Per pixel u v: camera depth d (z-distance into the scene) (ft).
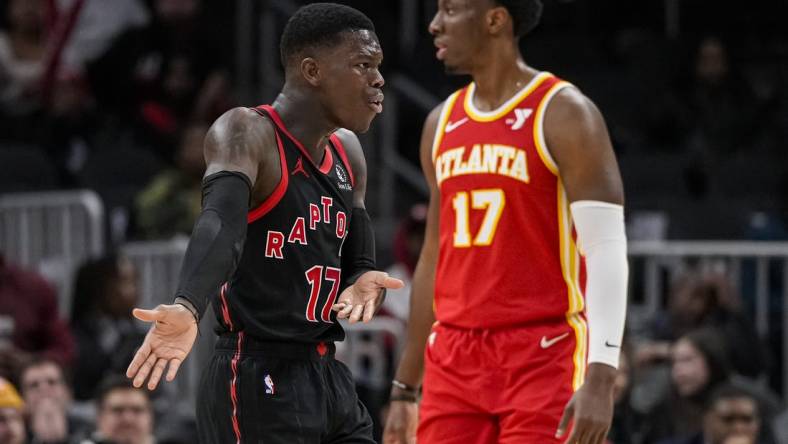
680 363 70.64
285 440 37.78
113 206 109.91
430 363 47.39
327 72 37.73
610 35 139.03
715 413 65.46
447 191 47.24
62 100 115.85
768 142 121.08
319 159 38.86
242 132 36.81
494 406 45.44
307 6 38.50
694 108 123.13
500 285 45.70
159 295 90.22
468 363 46.09
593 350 43.62
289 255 37.88
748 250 84.64
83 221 96.02
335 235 38.88
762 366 79.00
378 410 81.56
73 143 116.26
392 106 120.98
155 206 99.60
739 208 108.88
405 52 130.72
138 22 124.47
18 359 72.02
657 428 73.26
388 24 126.00
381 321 83.56
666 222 104.01
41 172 109.70
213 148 36.65
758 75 129.80
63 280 94.38
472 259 46.21
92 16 122.21
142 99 120.78
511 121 45.88
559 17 140.46
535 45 136.98
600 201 44.11
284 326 38.04
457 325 46.55
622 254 44.11
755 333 79.51
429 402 47.19
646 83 128.57
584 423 43.01
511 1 46.03
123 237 102.83
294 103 38.14
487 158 46.03
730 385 65.77
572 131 44.55
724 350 71.67
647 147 123.65
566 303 45.50
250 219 37.68
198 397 39.19
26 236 96.84
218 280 34.12
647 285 86.84
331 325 39.14
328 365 39.24
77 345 83.92
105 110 121.90
